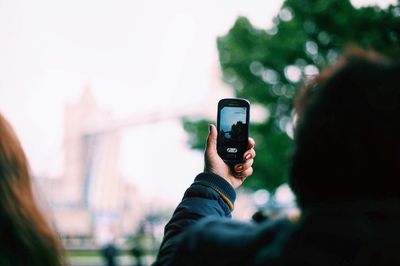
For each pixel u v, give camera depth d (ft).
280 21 57.16
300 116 3.60
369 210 3.33
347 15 44.50
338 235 3.30
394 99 3.34
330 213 3.39
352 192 3.40
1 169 5.06
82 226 308.81
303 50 54.60
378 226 3.28
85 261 113.60
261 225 3.77
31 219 5.06
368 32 39.75
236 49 61.41
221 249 3.76
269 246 3.57
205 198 5.07
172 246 4.51
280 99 60.39
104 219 255.70
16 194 5.05
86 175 345.10
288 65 57.06
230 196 5.18
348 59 3.58
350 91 3.42
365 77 3.41
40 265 4.97
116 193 355.77
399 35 35.37
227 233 3.86
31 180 5.31
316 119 3.47
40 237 5.05
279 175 60.29
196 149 73.05
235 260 3.67
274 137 61.11
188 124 74.38
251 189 61.72
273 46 56.95
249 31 61.62
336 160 3.39
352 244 3.26
